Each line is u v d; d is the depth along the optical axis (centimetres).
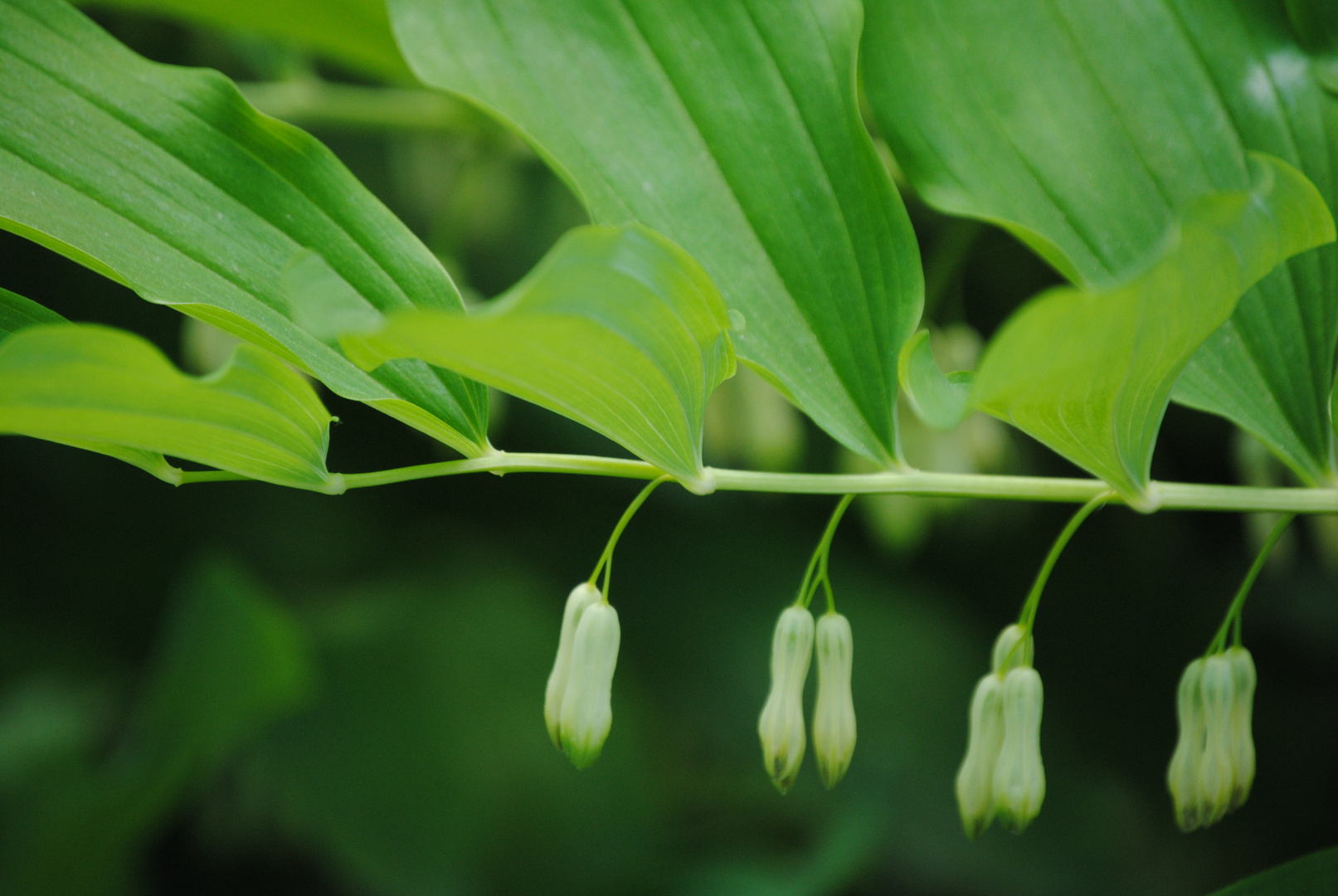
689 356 32
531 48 35
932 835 107
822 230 35
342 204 35
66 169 34
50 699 110
